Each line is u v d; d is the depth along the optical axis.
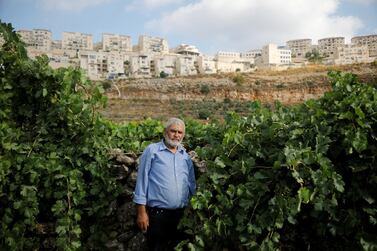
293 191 3.50
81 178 4.27
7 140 4.25
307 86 83.81
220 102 81.00
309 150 3.34
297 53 180.88
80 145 4.36
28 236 4.39
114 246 4.35
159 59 134.25
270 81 87.75
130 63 133.88
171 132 3.95
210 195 3.55
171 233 3.98
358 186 3.36
